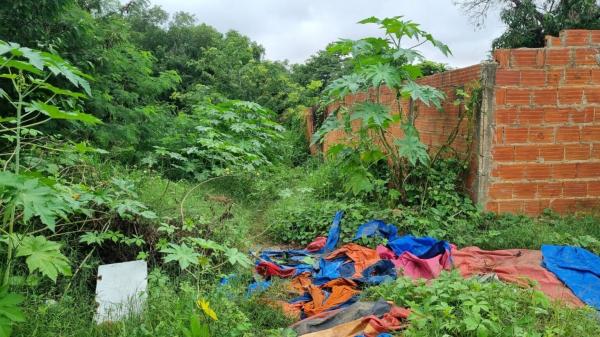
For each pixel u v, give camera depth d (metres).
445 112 5.55
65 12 5.70
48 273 2.37
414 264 3.81
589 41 4.80
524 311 2.75
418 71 4.68
